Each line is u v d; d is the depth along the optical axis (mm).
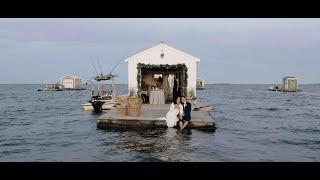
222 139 19562
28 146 18828
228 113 41750
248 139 20859
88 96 100812
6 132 25141
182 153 15836
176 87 31625
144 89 34500
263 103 65562
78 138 20703
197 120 21297
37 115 40250
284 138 21672
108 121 21859
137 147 17031
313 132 24922
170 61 30672
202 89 185250
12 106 58344
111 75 38531
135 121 21562
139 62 30672
